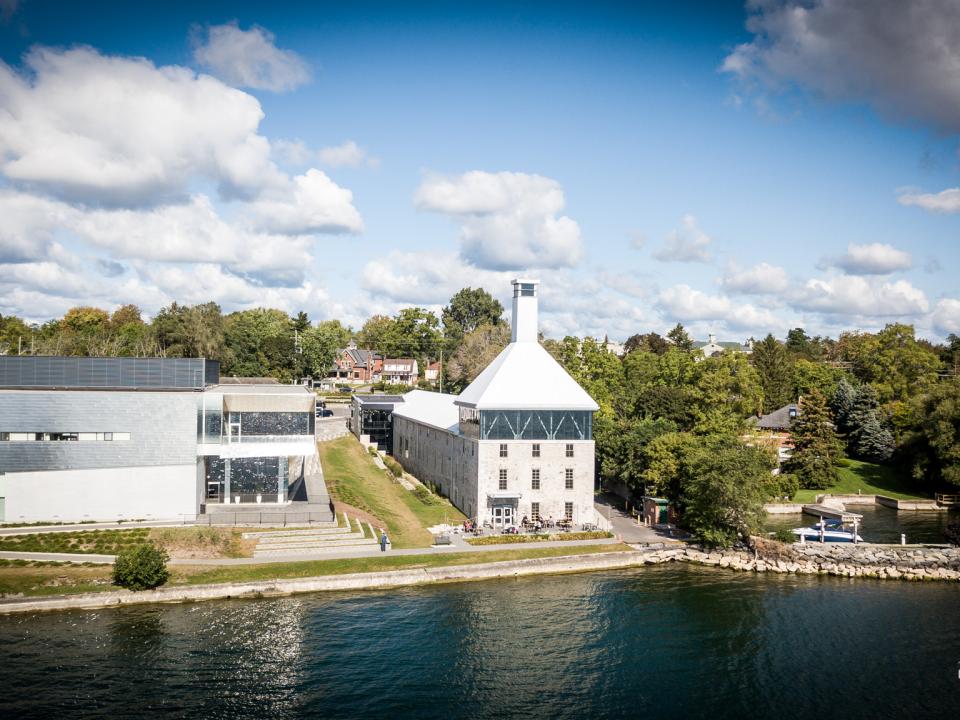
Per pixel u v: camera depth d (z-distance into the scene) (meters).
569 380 79.44
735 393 113.00
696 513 75.44
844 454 123.75
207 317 162.62
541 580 65.19
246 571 60.88
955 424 103.62
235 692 43.31
